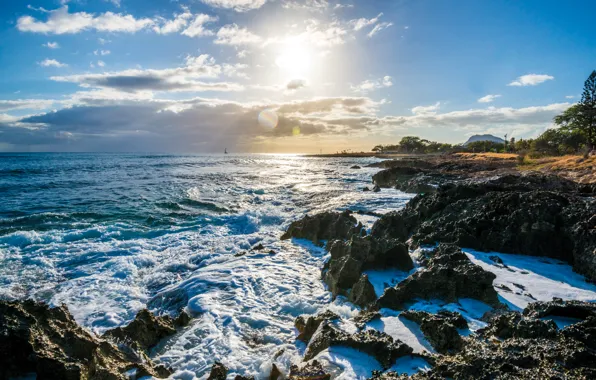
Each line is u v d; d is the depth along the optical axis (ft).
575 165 103.65
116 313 25.71
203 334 21.42
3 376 14.44
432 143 567.59
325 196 84.33
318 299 26.86
